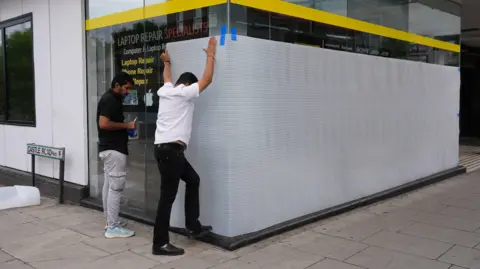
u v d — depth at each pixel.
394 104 6.75
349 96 5.83
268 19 4.69
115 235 4.77
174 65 4.77
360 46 6.10
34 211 5.88
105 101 4.72
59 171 6.43
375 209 5.94
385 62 6.50
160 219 4.21
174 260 4.11
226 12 4.26
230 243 4.34
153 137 5.21
